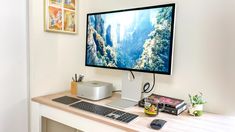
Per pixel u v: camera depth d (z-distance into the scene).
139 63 1.32
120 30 1.39
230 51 1.20
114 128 1.09
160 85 1.47
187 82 1.36
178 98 1.40
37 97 1.53
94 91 1.44
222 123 1.09
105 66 1.50
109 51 1.46
